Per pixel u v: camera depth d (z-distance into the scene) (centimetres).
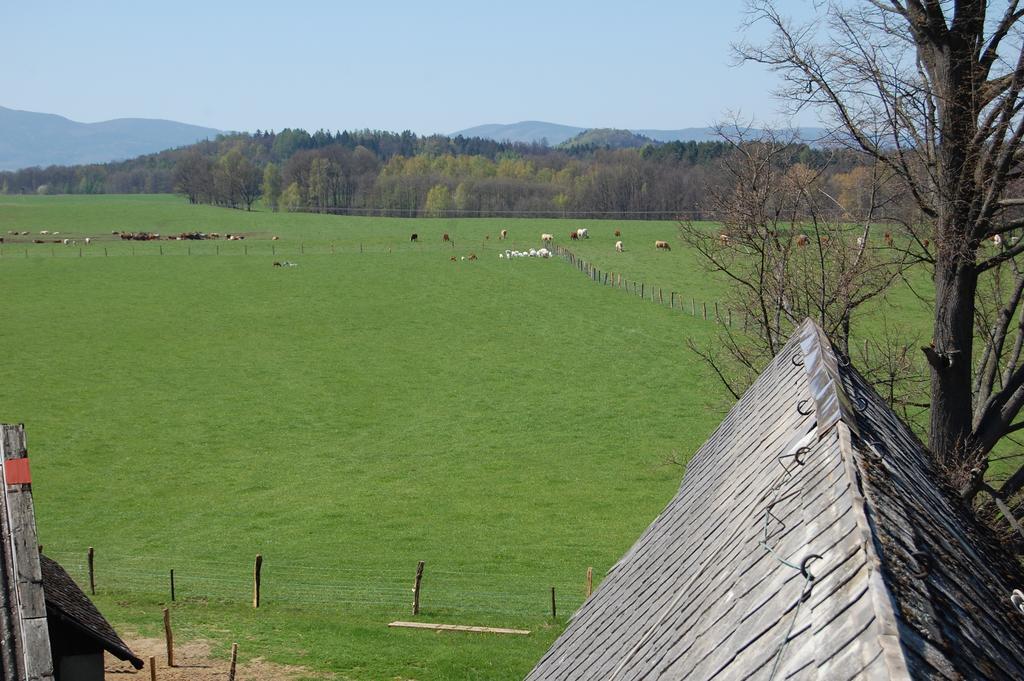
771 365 1659
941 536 874
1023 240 2289
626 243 13775
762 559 786
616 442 6122
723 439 1566
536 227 16225
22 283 10519
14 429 1414
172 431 6353
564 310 9525
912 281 7781
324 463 5850
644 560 1410
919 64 2383
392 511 5056
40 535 4662
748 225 3125
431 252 12938
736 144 3120
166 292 10231
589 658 1241
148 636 3312
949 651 539
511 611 3712
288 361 7975
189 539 4641
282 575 4141
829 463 840
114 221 18238
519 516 4962
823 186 3269
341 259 12306
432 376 7612
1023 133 2111
